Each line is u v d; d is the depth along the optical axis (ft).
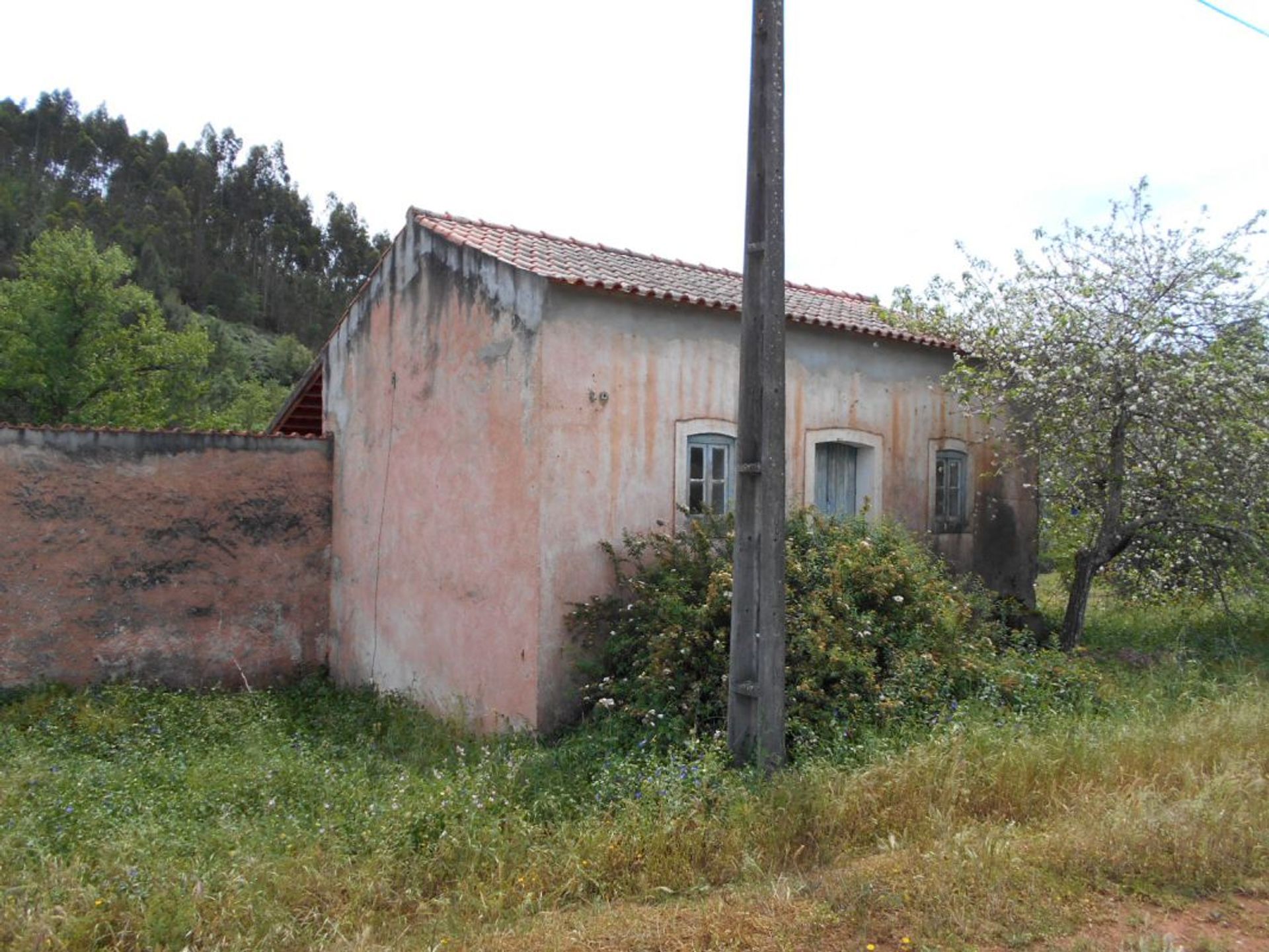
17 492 30.30
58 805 17.53
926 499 34.81
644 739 20.51
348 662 34.55
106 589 31.68
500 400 25.76
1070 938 11.69
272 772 20.02
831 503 32.17
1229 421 27.22
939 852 14.02
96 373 81.61
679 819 15.64
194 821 17.46
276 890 14.24
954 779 16.24
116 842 15.53
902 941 11.82
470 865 15.19
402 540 30.96
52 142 243.60
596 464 25.25
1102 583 36.06
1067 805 16.06
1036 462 38.73
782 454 18.25
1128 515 31.58
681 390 27.20
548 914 13.53
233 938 12.96
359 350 34.17
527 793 18.89
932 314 35.01
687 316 27.35
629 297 25.57
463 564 27.40
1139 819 14.39
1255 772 16.58
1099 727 19.74
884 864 14.08
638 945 12.08
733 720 18.70
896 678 21.54
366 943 12.70
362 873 14.85
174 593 32.91
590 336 25.17
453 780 19.52
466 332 27.43
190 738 25.08
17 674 30.14
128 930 13.01
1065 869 13.50
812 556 23.86
